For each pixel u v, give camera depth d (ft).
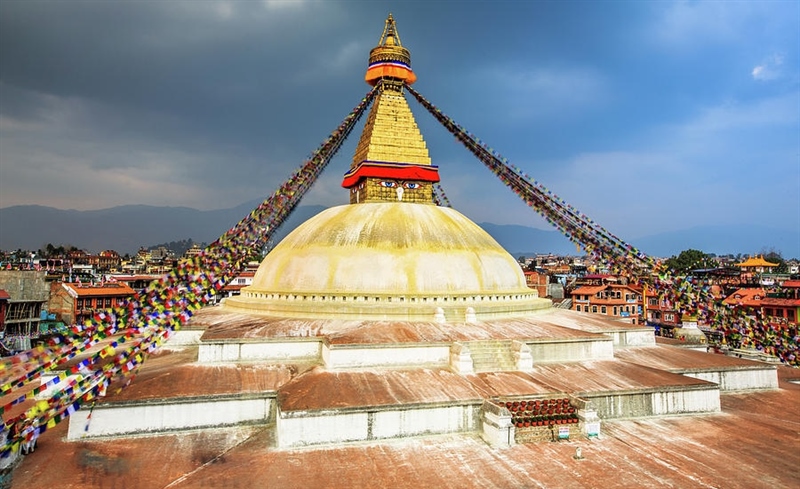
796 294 160.56
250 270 277.03
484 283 81.00
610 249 75.00
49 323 173.78
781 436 54.19
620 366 67.46
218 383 57.41
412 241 79.66
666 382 61.93
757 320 65.67
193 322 77.61
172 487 42.19
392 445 50.55
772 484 43.01
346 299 75.25
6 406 41.91
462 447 50.44
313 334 67.51
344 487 42.16
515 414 52.80
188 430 53.31
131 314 53.26
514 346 65.72
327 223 84.74
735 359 76.69
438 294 76.18
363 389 55.01
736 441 52.75
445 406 53.06
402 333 66.85
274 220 76.43
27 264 259.39
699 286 69.87
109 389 54.60
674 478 44.14
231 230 68.44
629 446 51.29
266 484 42.63
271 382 58.44
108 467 45.68
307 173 82.38
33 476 43.88
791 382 79.71
